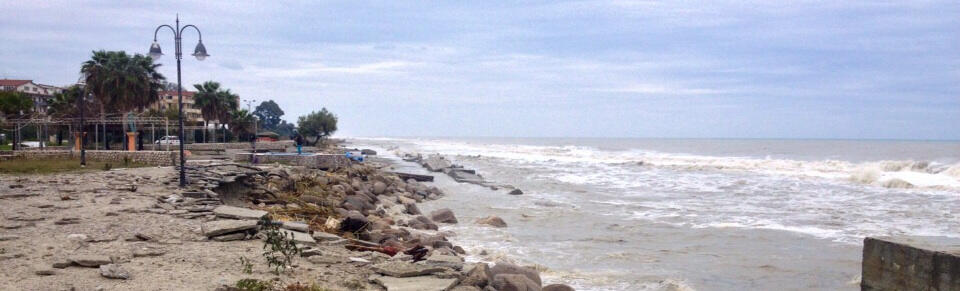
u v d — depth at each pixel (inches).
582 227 904.3
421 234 721.0
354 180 1317.7
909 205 1130.0
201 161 1378.0
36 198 737.0
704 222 953.5
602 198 1307.8
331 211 876.0
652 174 1968.5
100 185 871.1
